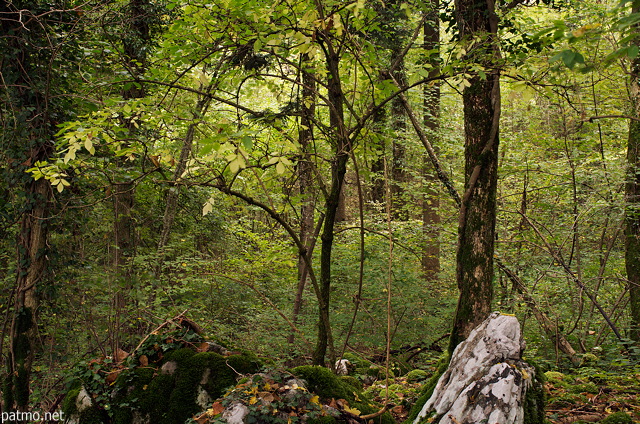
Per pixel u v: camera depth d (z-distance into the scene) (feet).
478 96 15.15
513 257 23.26
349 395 11.83
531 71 11.13
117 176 19.75
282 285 30.78
